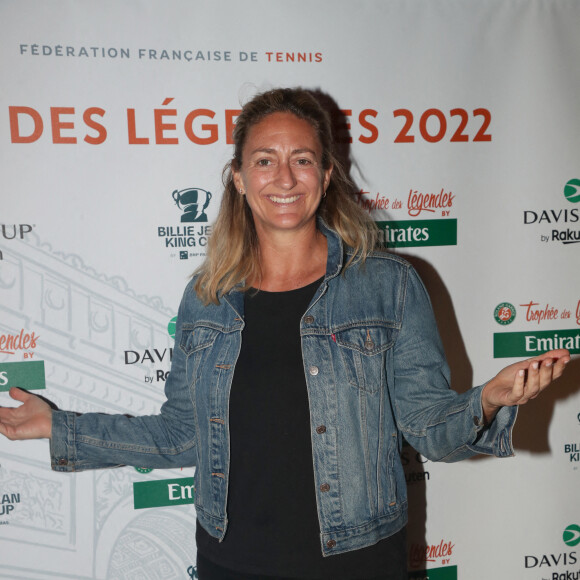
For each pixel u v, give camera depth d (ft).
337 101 5.74
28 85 5.29
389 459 4.22
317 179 4.19
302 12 5.59
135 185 5.56
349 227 4.49
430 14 5.78
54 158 5.41
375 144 5.85
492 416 3.79
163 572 6.06
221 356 4.23
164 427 4.81
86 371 5.68
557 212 6.17
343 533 3.95
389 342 4.24
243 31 5.53
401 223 5.97
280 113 4.24
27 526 5.75
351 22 5.67
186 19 5.45
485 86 5.93
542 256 6.20
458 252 6.09
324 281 4.20
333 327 4.13
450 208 6.03
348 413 4.03
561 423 6.42
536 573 6.49
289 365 4.02
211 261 4.59
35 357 5.58
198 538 4.42
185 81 5.51
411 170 5.93
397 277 4.38
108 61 5.38
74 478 5.80
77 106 5.38
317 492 3.92
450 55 5.85
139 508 5.95
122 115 5.46
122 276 5.64
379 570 4.07
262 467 3.96
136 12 5.37
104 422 4.75
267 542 3.92
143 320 5.72
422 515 6.33
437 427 3.99
